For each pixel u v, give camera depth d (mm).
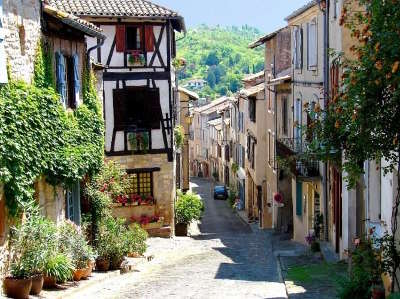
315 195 23859
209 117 73750
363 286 11398
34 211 13453
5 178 11617
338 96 9781
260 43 33938
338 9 18688
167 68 27484
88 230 17984
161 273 17469
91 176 18609
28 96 12836
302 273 16344
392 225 10906
